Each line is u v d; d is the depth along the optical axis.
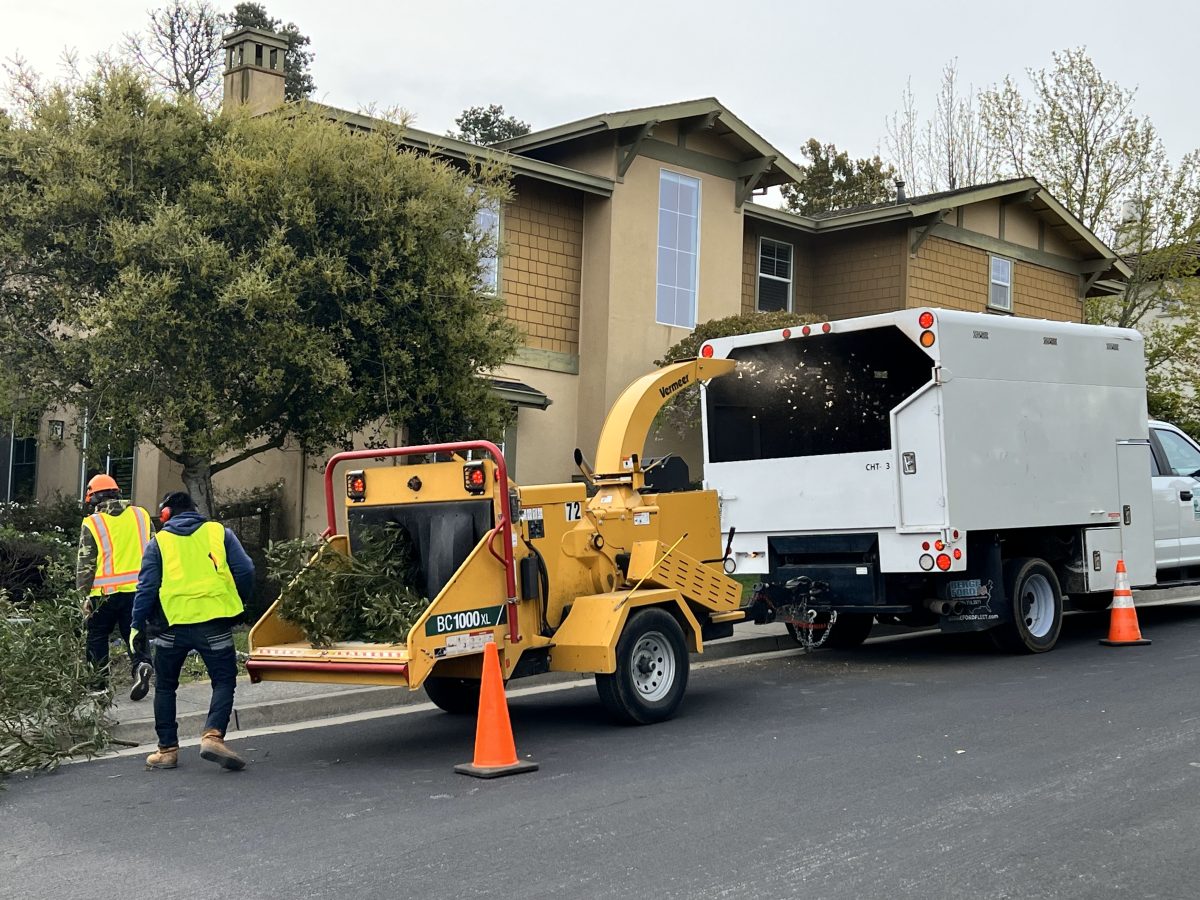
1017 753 7.59
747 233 23.50
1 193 12.53
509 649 8.17
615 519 9.20
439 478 8.33
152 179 13.09
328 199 13.38
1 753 7.89
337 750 8.45
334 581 8.22
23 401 13.06
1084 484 12.02
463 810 6.61
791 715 9.12
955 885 5.17
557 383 19.62
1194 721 8.38
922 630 14.26
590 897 5.12
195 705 9.51
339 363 12.95
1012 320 11.37
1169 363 31.33
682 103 19.80
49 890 5.45
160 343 12.38
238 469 19.08
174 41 35.81
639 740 8.34
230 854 5.93
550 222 19.61
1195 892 5.07
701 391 12.40
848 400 11.84
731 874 5.38
